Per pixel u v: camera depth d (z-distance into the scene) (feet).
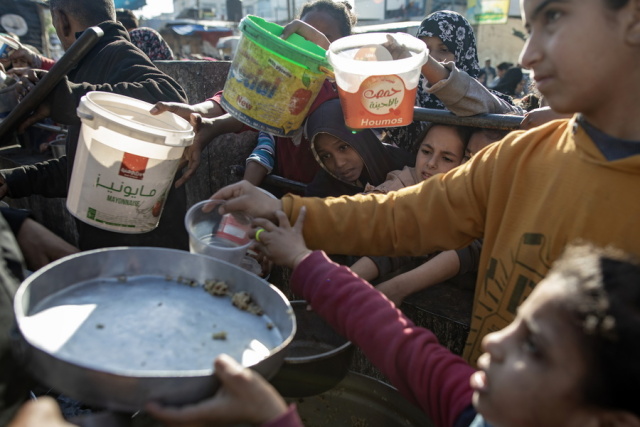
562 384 2.27
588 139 3.34
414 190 4.50
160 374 2.48
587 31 2.95
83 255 3.45
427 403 3.39
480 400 2.66
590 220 3.29
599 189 3.26
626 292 2.20
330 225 4.48
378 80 5.42
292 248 4.11
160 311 3.42
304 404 5.79
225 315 3.49
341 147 7.16
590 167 3.31
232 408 2.56
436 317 5.96
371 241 4.50
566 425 2.32
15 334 2.84
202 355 3.06
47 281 3.22
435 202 4.32
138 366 2.87
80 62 8.00
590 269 2.35
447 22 9.29
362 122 5.63
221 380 2.60
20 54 8.89
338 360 4.60
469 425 3.09
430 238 4.39
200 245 4.37
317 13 8.99
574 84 3.08
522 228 3.72
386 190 6.72
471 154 6.53
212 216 4.90
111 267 3.65
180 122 5.83
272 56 5.85
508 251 3.82
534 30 3.25
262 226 4.27
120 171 5.05
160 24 55.93
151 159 5.11
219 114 7.61
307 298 3.94
